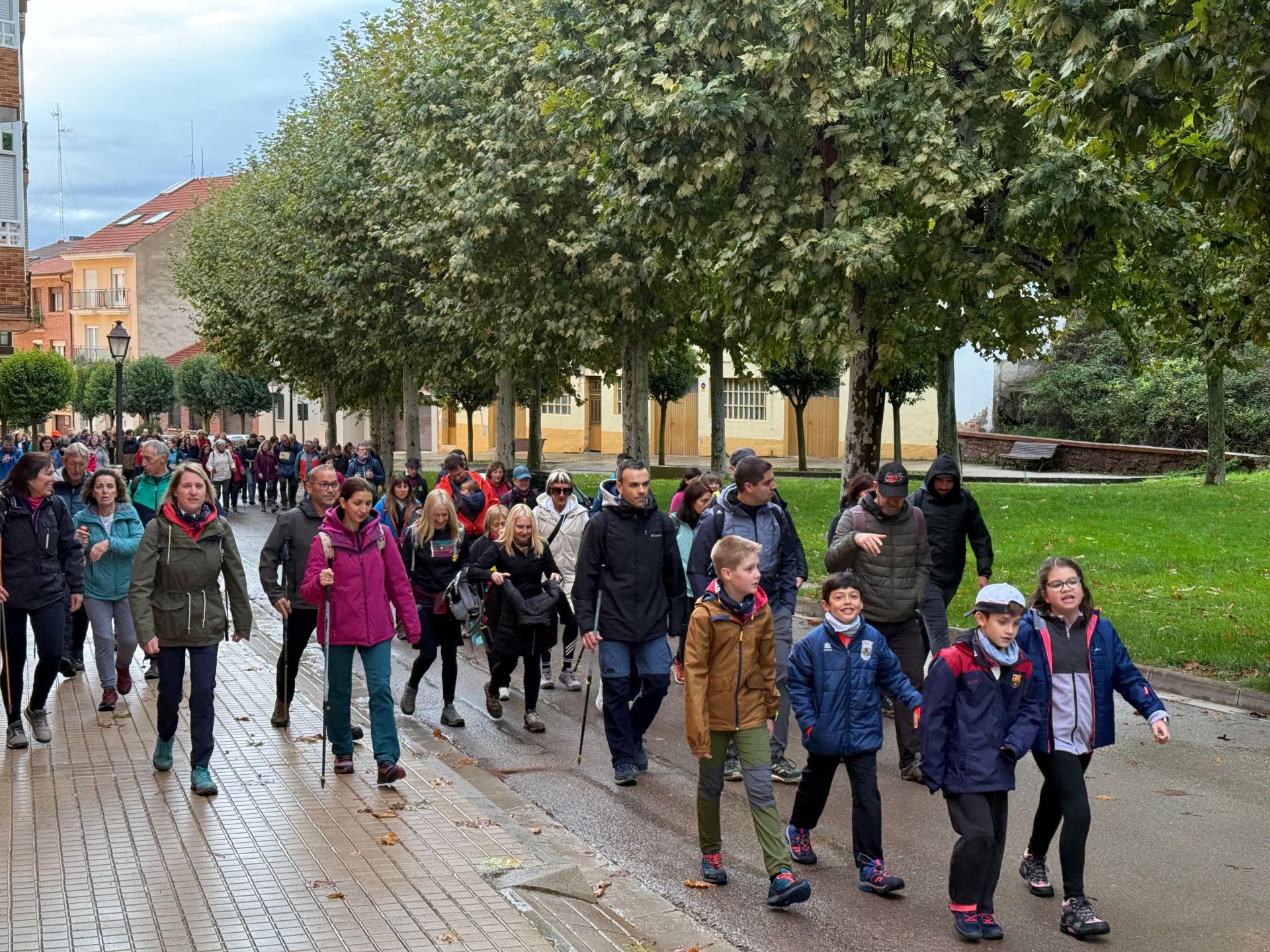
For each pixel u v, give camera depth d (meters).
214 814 7.12
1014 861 6.82
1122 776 8.45
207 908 5.64
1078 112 10.57
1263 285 14.72
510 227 22.02
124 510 9.97
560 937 5.36
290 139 39.69
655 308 23.17
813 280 15.93
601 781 8.41
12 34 23.73
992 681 5.83
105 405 73.38
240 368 49.22
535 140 21.27
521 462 53.03
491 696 10.20
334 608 7.88
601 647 8.37
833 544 8.78
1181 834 7.24
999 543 18.88
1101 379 43.62
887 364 16.69
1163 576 15.94
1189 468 38.47
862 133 15.67
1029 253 16.91
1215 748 9.16
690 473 10.41
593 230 21.09
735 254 15.99
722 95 15.38
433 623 10.05
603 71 17.30
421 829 6.86
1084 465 41.41
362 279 31.00
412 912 5.61
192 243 52.34
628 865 6.75
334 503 9.16
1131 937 5.77
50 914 5.56
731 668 6.33
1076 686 5.97
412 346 31.44
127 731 9.16
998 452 44.22
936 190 15.39
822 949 5.62
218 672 11.44
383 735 7.86
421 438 71.88
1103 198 15.59
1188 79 9.45
